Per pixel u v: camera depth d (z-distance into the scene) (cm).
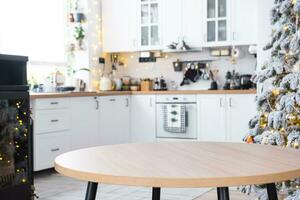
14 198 322
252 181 122
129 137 629
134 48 638
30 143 339
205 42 593
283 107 350
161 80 641
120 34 647
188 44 603
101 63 654
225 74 609
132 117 629
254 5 564
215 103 568
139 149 179
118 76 675
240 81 586
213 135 570
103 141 577
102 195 385
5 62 326
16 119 328
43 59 587
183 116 585
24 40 557
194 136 583
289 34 362
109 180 126
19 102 328
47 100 480
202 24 594
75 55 632
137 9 634
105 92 578
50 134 486
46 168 481
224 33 584
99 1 654
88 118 548
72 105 521
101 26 658
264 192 348
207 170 131
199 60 624
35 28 575
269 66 373
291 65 361
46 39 593
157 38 624
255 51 561
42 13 588
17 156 332
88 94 545
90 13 630
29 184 337
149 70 659
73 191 401
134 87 643
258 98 381
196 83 628
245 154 163
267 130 377
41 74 584
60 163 147
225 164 141
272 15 389
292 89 352
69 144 516
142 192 397
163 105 602
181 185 120
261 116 380
